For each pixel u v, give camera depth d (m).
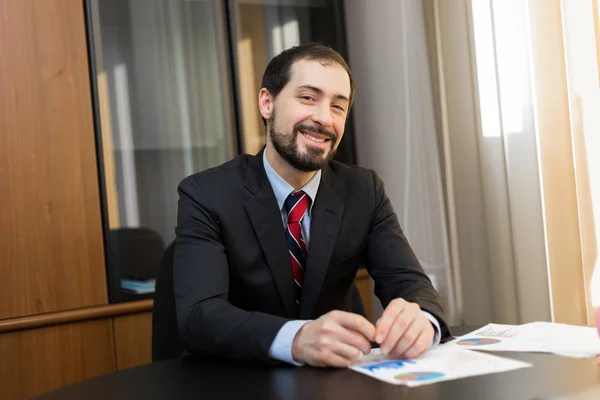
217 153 2.55
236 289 1.49
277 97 1.51
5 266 2.14
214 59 2.55
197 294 1.33
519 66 2.50
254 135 2.60
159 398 0.97
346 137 2.78
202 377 1.08
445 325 1.26
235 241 1.48
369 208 1.63
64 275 2.23
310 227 1.53
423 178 2.72
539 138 2.46
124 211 2.36
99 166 2.31
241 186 1.52
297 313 1.50
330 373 1.06
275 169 1.54
